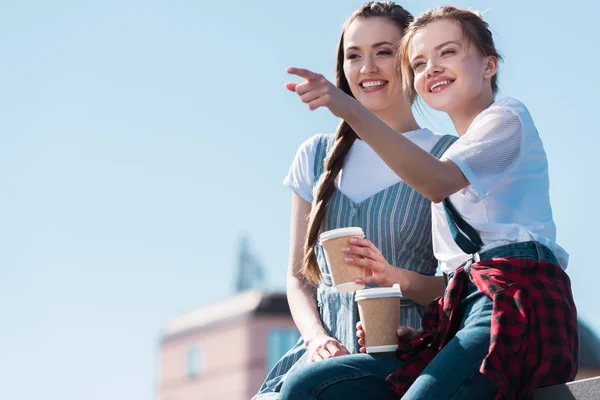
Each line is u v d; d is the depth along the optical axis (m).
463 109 2.85
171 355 31.69
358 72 3.46
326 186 3.38
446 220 2.81
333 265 2.90
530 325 2.45
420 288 3.14
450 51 2.81
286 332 28.56
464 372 2.42
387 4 3.51
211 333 29.98
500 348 2.39
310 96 2.48
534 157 2.68
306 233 3.50
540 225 2.64
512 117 2.62
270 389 3.28
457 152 2.57
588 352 22.80
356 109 2.48
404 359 2.69
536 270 2.54
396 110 3.52
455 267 2.79
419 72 2.89
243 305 29.16
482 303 2.53
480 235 2.64
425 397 2.40
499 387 2.35
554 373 2.42
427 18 2.90
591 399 2.26
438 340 2.62
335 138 3.52
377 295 2.76
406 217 3.31
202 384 30.08
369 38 3.44
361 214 3.34
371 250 2.89
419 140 3.44
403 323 3.22
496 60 2.87
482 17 2.90
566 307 2.51
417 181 2.51
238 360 28.66
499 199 2.62
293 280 3.49
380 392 2.70
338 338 3.26
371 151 3.44
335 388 2.69
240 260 36.75
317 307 3.38
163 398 31.08
